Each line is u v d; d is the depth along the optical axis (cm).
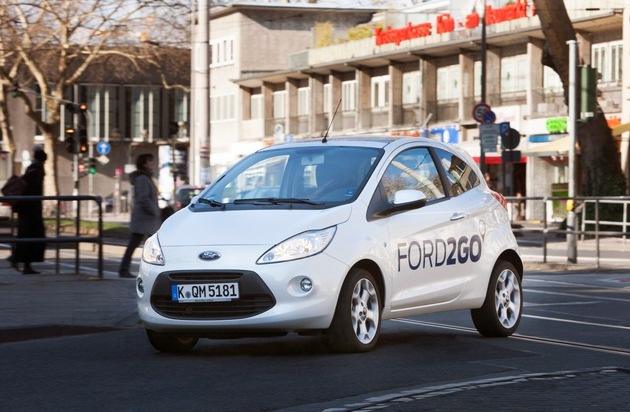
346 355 1483
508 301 1753
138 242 2988
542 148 7362
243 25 12225
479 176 1788
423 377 1292
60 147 14362
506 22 8625
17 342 1709
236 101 12262
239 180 1614
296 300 1429
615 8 7481
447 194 1683
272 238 1454
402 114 9875
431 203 1642
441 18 9275
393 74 9894
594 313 2158
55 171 7681
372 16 12338
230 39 12419
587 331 1839
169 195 10125
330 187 1552
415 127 9612
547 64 5369
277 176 1597
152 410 1114
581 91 3984
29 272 2766
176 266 1460
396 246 1552
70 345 1648
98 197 2730
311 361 1432
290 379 1288
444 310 1644
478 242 1702
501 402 1120
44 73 7775
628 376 1280
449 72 9419
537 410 1080
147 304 1484
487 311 1714
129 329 1831
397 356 1477
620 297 2527
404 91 9931
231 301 1436
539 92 8469
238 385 1253
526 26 8462
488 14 8769
